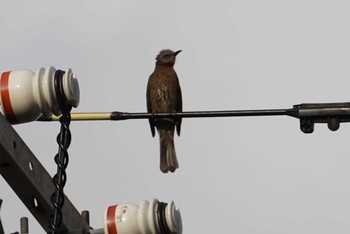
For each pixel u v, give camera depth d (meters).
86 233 9.97
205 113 12.23
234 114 12.25
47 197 9.62
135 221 9.40
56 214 9.05
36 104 9.35
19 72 9.40
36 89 9.30
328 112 12.18
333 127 12.21
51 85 9.35
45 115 9.48
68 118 9.48
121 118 12.00
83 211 10.84
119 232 9.41
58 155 9.34
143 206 9.44
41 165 9.60
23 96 9.29
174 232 9.51
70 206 10.01
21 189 9.48
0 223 8.28
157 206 9.49
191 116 12.22
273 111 12.23
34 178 9.43
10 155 9.07
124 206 9.51
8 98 9.30
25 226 9.62
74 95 9.49
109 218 9.45
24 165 9.30
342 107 12.15
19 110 9.33
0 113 8.97
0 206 8.31
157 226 9.42
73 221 10.05
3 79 9.35
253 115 12.16
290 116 12.26
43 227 9.90
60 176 9.25
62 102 9.41
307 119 12.19
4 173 9.33
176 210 9.55
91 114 12.03
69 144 9.44
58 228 9.05
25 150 9.34
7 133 9.03
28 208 9.72
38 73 9.38
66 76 9.41
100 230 9.97
